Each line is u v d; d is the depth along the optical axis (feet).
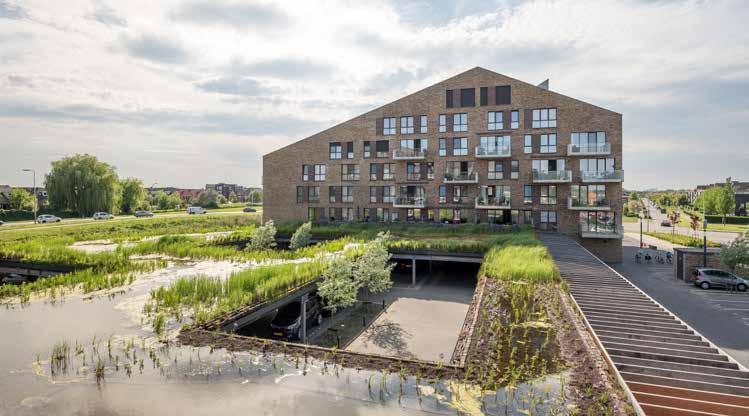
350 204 126.41
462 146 113.60
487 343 28.91
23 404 20.12
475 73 112.27
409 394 21.27
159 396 20.99
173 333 29.94
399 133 120.37
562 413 19.51
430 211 117.50
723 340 47.62
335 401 20.54
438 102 116.06
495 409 19.93
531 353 27.22
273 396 21.02
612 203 100.68
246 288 43.39
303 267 52.08
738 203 276.62
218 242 88.33
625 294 47.26
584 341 29.50
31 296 40.45
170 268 57.72
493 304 39.52
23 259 62.23
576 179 103.14
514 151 108.27
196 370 23.94
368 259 59.93
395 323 56.13
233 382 22.52
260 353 26.43
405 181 119.65
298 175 132.36
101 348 27.22
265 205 135.95
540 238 92.48
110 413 19.36
